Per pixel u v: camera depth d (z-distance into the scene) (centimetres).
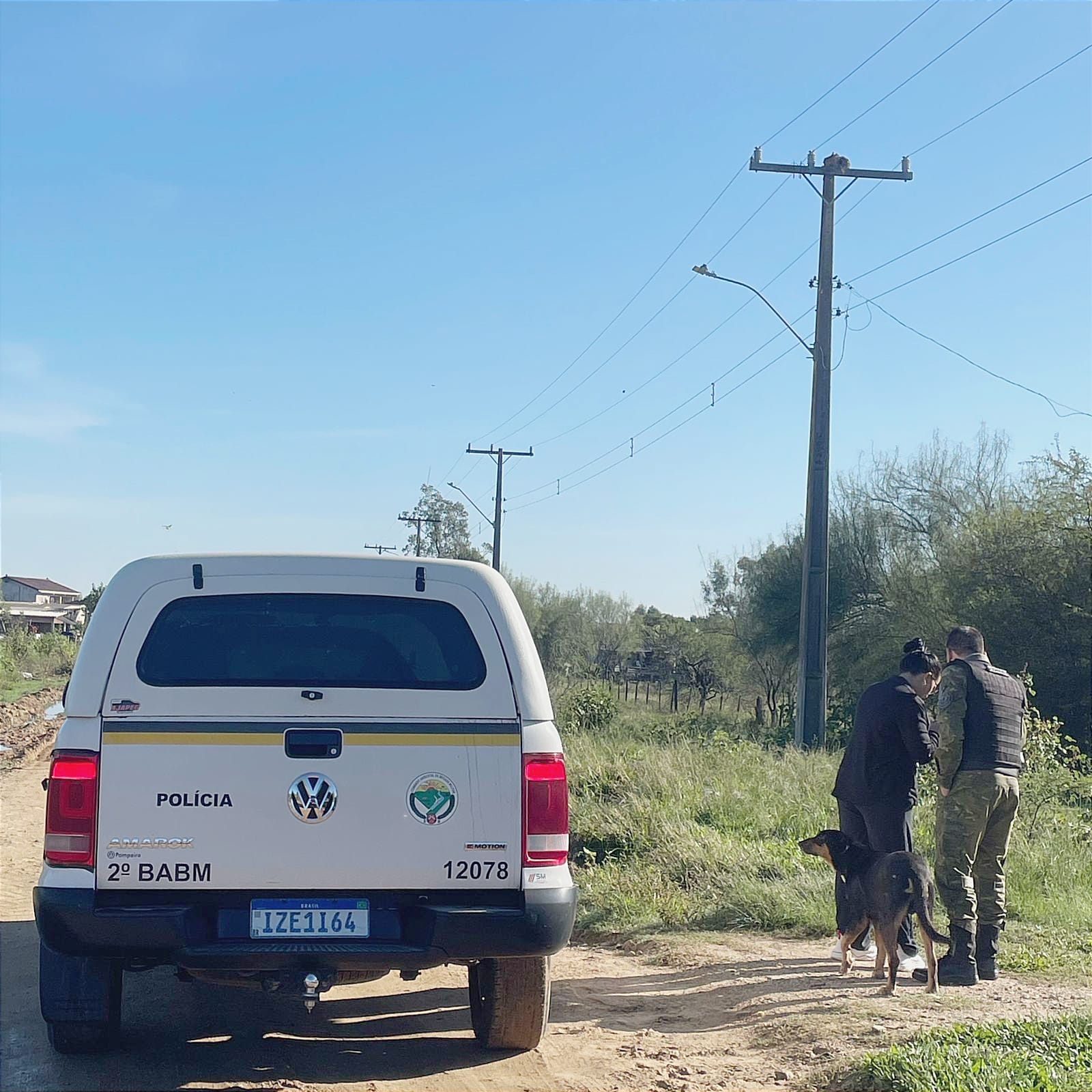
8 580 11712
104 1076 486
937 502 2859
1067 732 2059
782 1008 609
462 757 473
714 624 3888
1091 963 703
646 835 1045
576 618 5722
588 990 671
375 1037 562
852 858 670
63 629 8412
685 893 897
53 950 470
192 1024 573
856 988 647
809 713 1933
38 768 1725
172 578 485
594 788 1277
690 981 685
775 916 819
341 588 495
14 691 3691
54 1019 486
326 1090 481
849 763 713
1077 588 2072
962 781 663
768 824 1146
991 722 668
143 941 445
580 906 883
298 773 461
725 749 1748
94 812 451
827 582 1959
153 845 451
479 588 502
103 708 458
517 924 463
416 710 474
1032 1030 530
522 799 473
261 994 633
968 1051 498
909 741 676
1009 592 2120
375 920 464
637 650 5891
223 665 473
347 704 469
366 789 464
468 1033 573
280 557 499
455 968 707
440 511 6731
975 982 653
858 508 3058
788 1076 514
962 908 658
